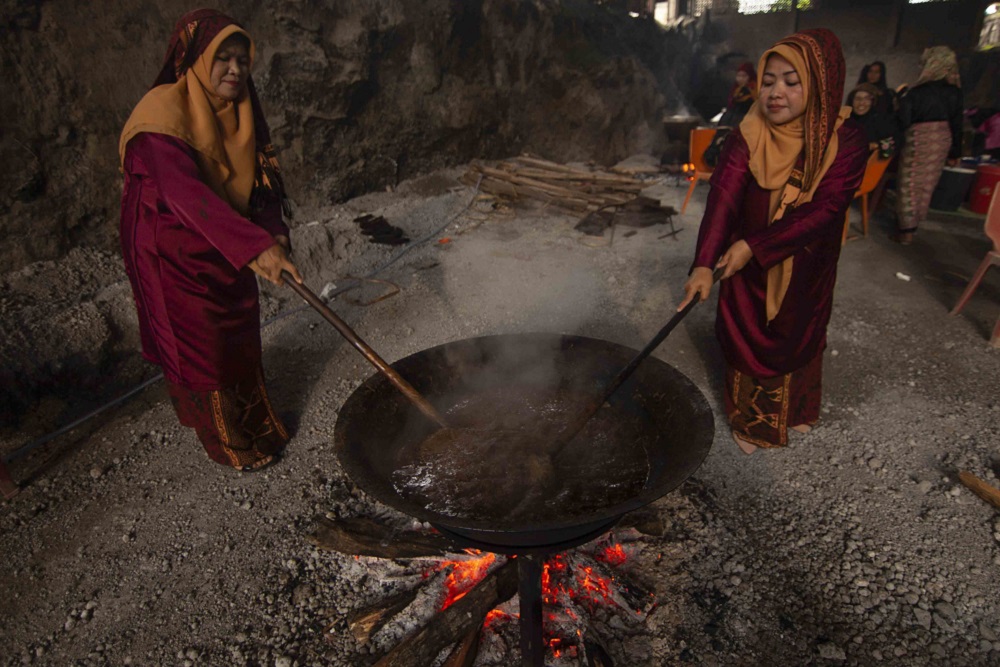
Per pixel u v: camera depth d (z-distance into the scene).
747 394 2.85
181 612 2.23
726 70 12.88
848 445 2.96
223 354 2.53
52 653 2.12
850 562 2.32
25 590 2.35
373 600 2.24
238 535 2.55
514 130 7.98
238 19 4.93
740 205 2.53
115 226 4.30
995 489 2.56
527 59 7.92
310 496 2.74
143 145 2.18
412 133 6.66
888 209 6.61
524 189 6.69
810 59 2.15
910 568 2.29
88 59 4.04
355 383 3.57
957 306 4.17
